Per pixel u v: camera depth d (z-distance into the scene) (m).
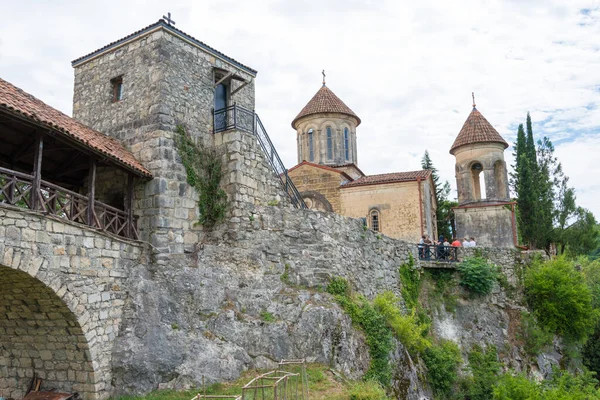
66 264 11.22
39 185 10.69
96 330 12.09
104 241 12.57
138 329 12.77
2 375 13.53
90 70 17.09
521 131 41.81
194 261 14.64
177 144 15.16
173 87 15.41
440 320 22.81
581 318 24.06
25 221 10.23
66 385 12.48
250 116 17.48
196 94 16.27
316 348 14.25
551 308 24.14
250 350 13.81
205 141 16.30
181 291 13.77
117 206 15.50
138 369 12.28
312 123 32.22
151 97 15.12
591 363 25.45
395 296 19.52
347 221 18.70
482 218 29.80
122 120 15.66
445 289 24.12
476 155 30.70
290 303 15.19
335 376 13.33
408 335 17.23
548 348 23.88
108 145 13.68
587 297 24.36
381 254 20.58
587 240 38.25
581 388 20.16
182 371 12.55
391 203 27.42
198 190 15.55
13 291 11.19
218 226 15.77
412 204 27.06
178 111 15.45
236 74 17.47
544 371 22.75
